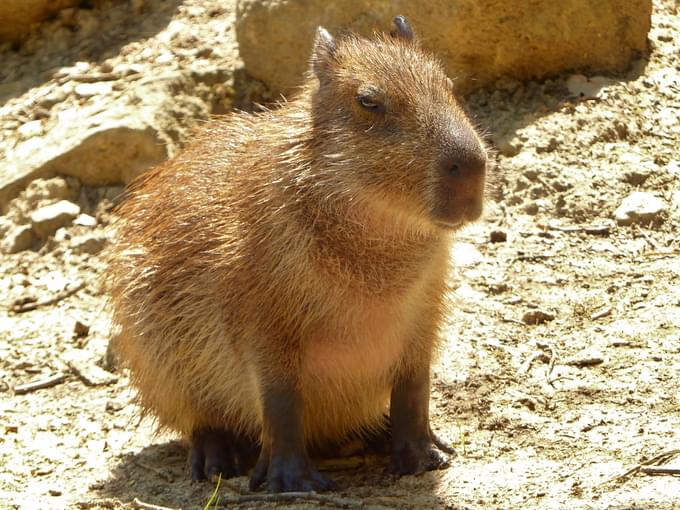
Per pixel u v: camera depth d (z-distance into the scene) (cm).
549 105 2338
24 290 2119
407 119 1293
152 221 1552
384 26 2331
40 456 1590
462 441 1479
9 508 1382
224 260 1393
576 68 2423
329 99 1349
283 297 1339
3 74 2664
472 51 2369
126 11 2730
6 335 1983
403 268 1331
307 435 1469
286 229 1335
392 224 1307
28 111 2491
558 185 2138
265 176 1376
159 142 2302
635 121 2286
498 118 2316
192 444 1523
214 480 1446
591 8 2384
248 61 2444
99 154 2295
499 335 1766
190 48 2561
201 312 1454
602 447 1412
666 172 2158
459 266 1964
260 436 1480
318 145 1339
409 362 1404
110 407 1748
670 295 1822
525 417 1528
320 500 1314
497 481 1335
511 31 2353
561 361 1677
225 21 2623
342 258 1324
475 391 1608
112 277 1634
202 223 1462
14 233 2247
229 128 1564
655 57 2469
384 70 1322
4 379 1861
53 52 2683
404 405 1414
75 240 2200
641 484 1289
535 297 1873
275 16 2383
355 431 1508
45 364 1894
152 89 2389
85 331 1970
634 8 2428
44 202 2277
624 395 1555
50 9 2752
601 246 2002
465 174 1258
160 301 1500
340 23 2347
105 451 1616
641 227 2045
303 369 1382
